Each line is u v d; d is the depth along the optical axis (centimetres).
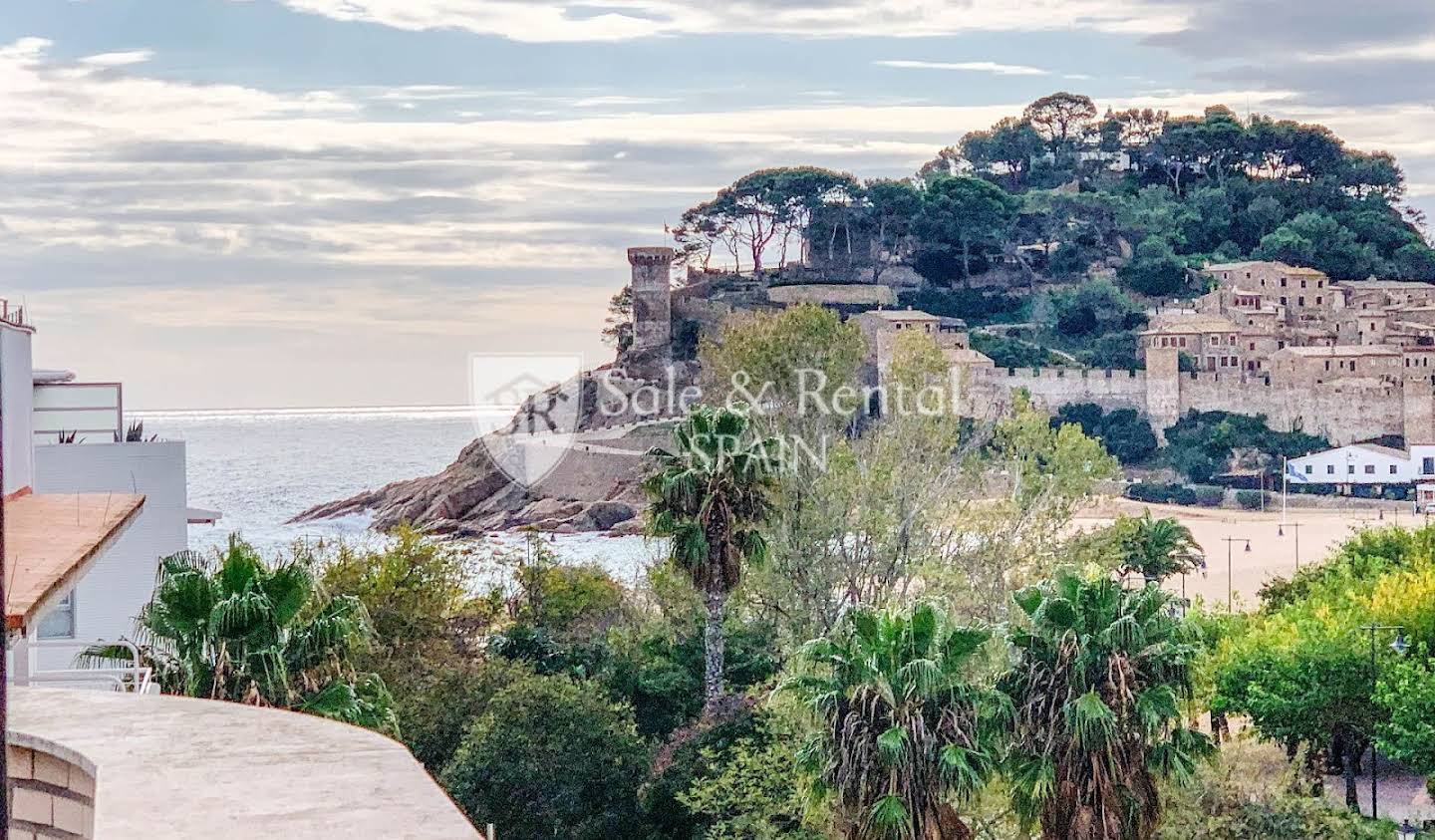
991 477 7594
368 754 684
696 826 4291
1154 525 10212
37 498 2830
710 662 5366
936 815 2973
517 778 4194
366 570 5400
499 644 5684
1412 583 6475
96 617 4322
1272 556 16650
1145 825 3161
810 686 3112
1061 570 3512
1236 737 5797
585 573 6881
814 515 6350
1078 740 3094
